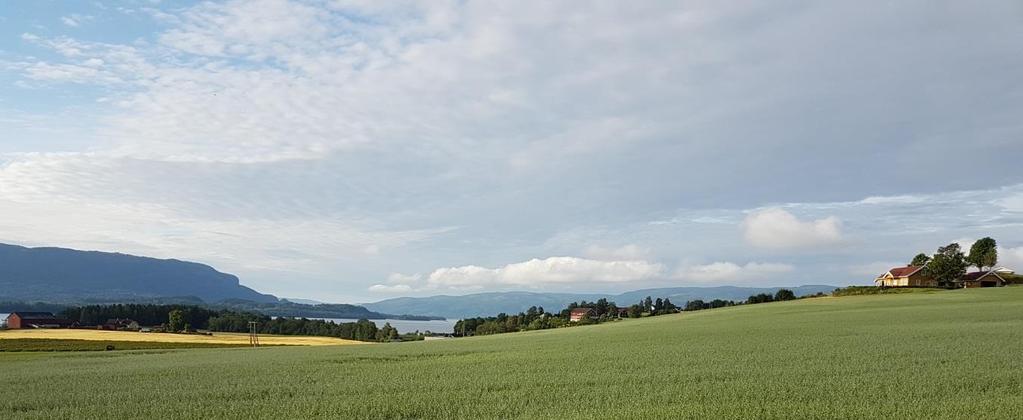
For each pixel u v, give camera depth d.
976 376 17.89
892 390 16.12
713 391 16.91
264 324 136.38
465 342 49.44
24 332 101.12
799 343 31.06
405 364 28.31
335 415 15.23
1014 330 33.91
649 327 57.97
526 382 20.09
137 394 19.70
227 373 25.98
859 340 31.38
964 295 80.81
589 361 26.52
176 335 103.00
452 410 15.54
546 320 144.25
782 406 14.23
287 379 23.06
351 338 131.00
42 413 16.55
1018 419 12.32
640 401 15.70
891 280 127.56
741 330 43.88
